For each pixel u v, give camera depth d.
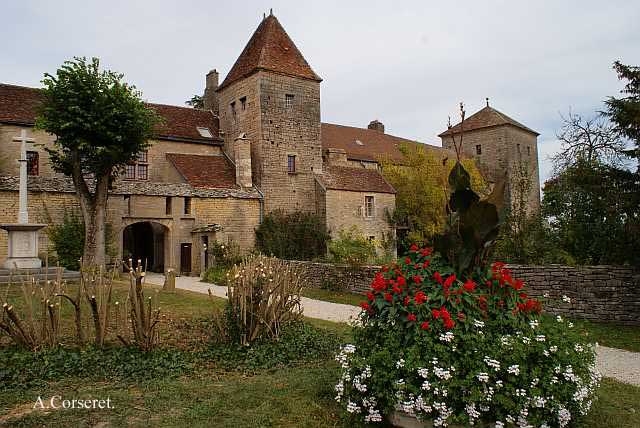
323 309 13.67
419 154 32.59
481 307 4.77
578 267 12.45
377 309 5.07
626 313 11.67
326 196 28.84
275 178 28.72
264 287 7.96
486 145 46.84
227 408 5.11
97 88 18.80
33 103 24.64
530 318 4.93
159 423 4.64
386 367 4.62
